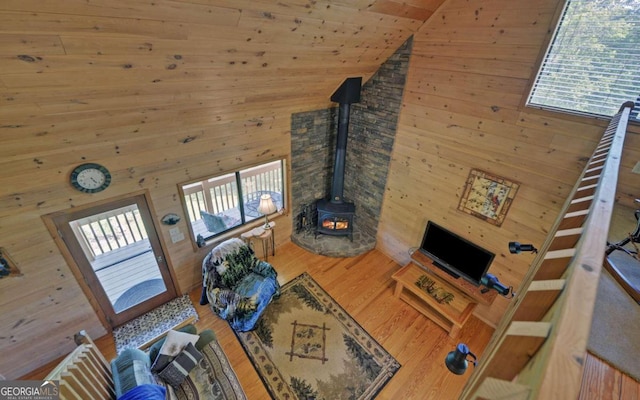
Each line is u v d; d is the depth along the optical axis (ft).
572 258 2.41
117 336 10.41
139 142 8.78
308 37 7.97
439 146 10.98
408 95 11.27
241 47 7.23
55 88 5.93
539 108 8.21
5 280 7.83
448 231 11.18
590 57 7.23
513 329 1.93
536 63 7.88
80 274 9.20
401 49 10.80
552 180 8.50
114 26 5.15
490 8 8.27
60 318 9.18
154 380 7.18
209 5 5.54
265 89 9.87
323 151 14.93
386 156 13.07
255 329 10.92
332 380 9.36
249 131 11.38
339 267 14.20
